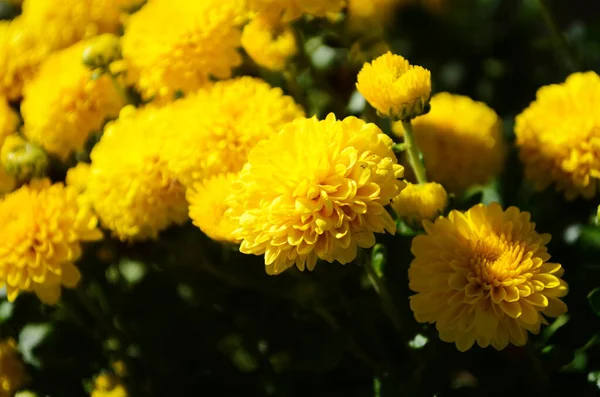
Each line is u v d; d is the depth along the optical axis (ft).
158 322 2.14
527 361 1.94
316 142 1.78
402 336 1.98
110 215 2.02
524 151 2.07
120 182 2.00
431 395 1.93
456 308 1.84
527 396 1.95
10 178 2.10
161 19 2.09
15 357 2.15
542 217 2.12
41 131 2.14
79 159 2.24
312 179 1.77
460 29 2.59
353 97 2.13
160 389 2.14
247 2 2.06
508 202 2.16
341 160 1.78
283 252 1.78
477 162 2.11
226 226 1.87
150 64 2.08
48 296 1.99
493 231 1.85
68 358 2.13
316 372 2.10
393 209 1.94
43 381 2.15
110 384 2.14
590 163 2.01
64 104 2.14
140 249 2.10
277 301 2.11
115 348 2.15
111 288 2.17
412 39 2.54
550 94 2.05
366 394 2.08
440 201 1.89
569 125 2.01
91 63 2.10
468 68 2.54
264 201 1.78
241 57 2.14
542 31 2.59
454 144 2.10
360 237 1.77
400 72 1.88
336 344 2.06
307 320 2.10
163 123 2.01
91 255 2.09
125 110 2.08
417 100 1.87
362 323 2.03
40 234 1.97
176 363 2.15
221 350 2.18
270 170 1.78
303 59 2.15
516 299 1.80
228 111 1.99
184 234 2.06
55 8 2.28
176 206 2.01
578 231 2.08
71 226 1.98
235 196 1.80
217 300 2.13
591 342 1.97
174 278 2.14
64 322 2.13
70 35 2.28
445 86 2.51
